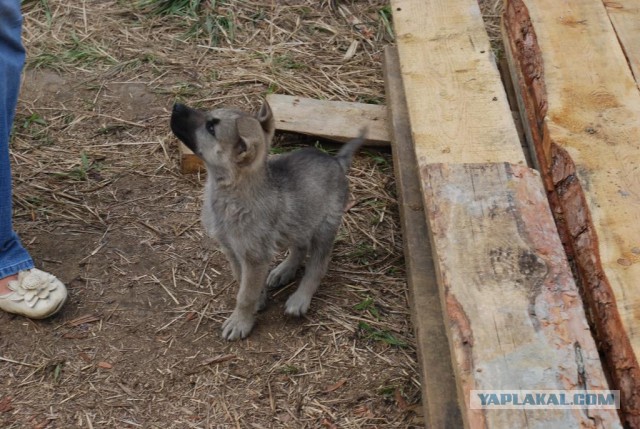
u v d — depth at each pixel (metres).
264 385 3.07
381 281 3.29
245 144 2.98
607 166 3.11
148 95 3.79
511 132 3.22
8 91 3.11
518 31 3.59
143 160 3.59
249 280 3.10
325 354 3.13
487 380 2.73
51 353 3.11
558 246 2.92
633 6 3.57
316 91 3.82
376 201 3.50
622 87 3.31
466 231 2.95
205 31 4.02
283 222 3.10
